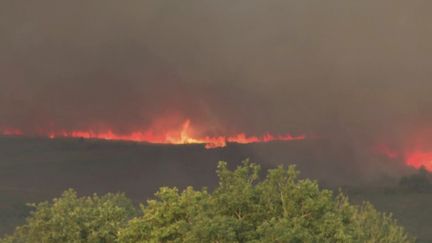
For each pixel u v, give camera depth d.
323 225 48.81
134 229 51.16
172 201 51.06
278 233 45.69
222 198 51.12
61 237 61.19
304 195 51.25
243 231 48.84
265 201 51.56
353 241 48.81
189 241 46.50
